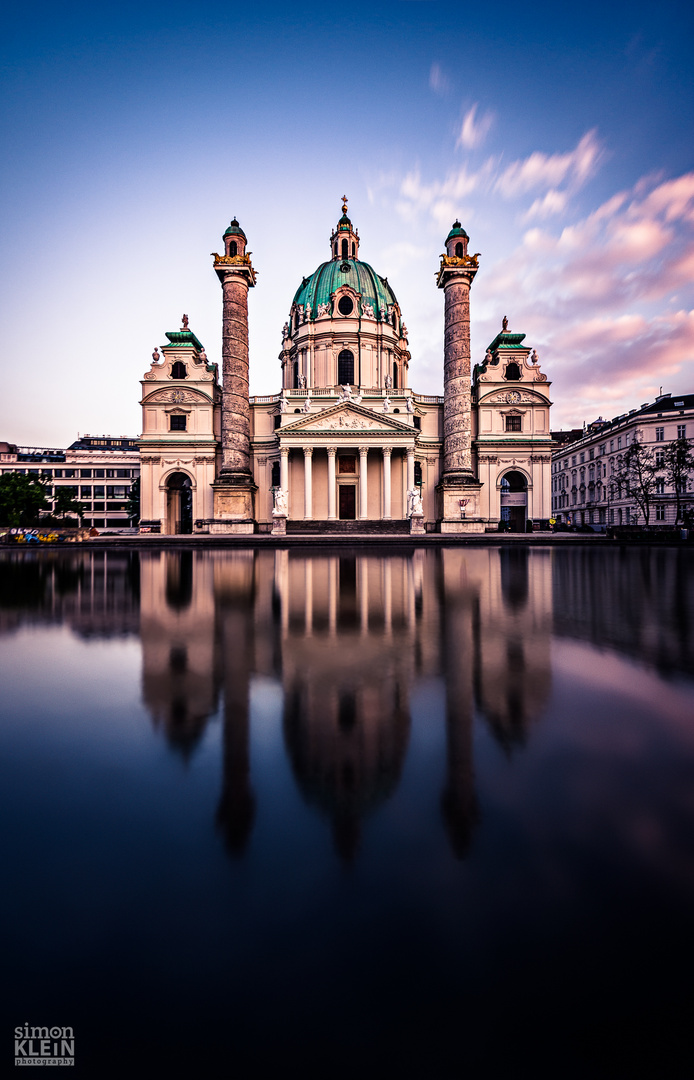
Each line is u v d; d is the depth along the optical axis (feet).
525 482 184.34
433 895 7.78
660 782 10.97
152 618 30.71
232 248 163.02
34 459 320.29
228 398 164.04
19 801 10.57
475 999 6.24
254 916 7.48
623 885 7.89
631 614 30.91
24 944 7.14
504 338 182.39
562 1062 5.60
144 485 179.11
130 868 8.48
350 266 199.52
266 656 21.81
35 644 24.45
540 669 19.56
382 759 12.23
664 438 210.38
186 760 12.37
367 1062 5.62
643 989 6.34
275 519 147.84
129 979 6.66
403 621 29.01
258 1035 5.95
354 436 167.84
